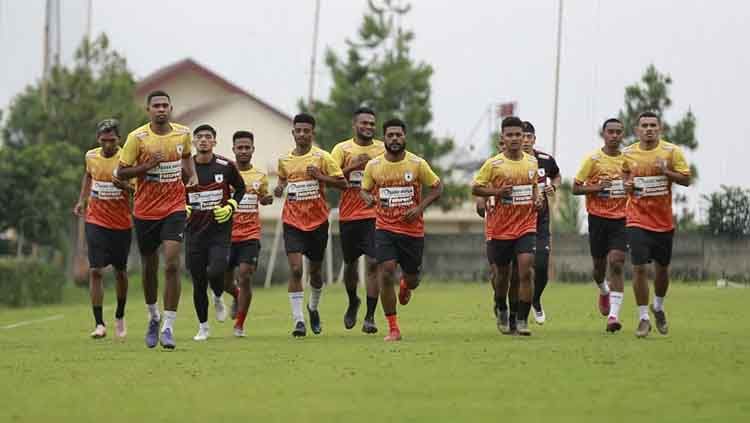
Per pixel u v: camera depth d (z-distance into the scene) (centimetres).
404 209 3191
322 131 9388
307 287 8225
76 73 8062
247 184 3641
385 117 9306
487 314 4503
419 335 3372
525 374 2278
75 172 7662
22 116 8262
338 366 2450
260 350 2852
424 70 9375
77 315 5162
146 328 4059
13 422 1808
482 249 9344
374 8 9462
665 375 2245
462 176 11431
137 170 2988
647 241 3169
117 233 3431
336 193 9631
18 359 2692
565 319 4078
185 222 3027
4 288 6131
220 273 3206
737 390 2055
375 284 3516
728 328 3541
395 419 1802
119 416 1850
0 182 7400
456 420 1789
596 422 1758
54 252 8119
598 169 3622
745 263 7869
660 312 3253
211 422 1791
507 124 3209
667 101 9081
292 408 1911
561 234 8831
